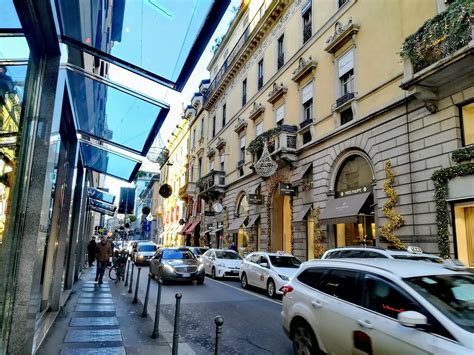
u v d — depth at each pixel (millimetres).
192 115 45344
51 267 7598
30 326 4016
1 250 3613
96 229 42562
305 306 5070
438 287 3855
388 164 13297
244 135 28125
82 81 6172
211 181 32531
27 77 4023
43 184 4141
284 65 22312
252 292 13617
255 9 28375
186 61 4840
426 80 11102
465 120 10953
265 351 6164
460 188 10555
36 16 3744
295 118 20625
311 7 20078
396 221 12531
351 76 16359
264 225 22984
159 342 6320
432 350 3170
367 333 3910
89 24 5965
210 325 7973
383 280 4141
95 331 6707
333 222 15234
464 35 9977
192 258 16625
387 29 14211
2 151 3498
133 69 5199
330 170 16859
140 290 12977
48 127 4254
